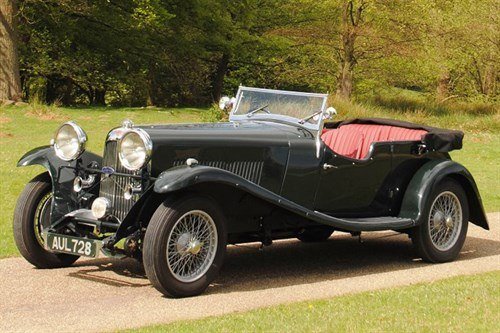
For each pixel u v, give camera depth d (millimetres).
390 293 6996
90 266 8375
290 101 8719
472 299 6730
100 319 6203
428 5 35469
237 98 9125
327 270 8469
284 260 8984
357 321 6008
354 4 35094
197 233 7176
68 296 7047
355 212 8820
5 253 8875
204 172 6969
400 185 9055
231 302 6848
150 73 39219
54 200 7898
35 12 33844
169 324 5980
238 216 7895
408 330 5777
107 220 7578
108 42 36562
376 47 36469
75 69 36094
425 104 35500
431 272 8336
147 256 6887
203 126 8055
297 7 40156
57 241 7531
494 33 36906
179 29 37875
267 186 8039
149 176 7273
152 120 26484
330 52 40406
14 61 28891
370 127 9688
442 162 9086
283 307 6508
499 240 10445
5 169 14867
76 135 7867
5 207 11609
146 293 7199
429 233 8828
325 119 8430
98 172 7793
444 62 37500
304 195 8328
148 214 7309
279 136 8180
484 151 22797
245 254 9328
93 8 33906
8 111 26266
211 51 40688
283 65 44719
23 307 6625
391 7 34969
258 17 40812
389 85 40656
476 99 38562
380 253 9547
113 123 24875
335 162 8445
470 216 9391
